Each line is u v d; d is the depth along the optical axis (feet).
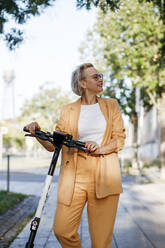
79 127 10.08
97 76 10.25
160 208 27.61
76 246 9.94
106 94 68.23
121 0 16.29
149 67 46.52
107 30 51.55
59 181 10.07
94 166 9.79
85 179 9.82
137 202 30.89
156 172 69.10
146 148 174.09
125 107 69.82
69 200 9.70
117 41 51.03
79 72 10.36
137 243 17.12
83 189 9.82
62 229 9.76
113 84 67.51
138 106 56.34
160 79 47.96
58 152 9.09
